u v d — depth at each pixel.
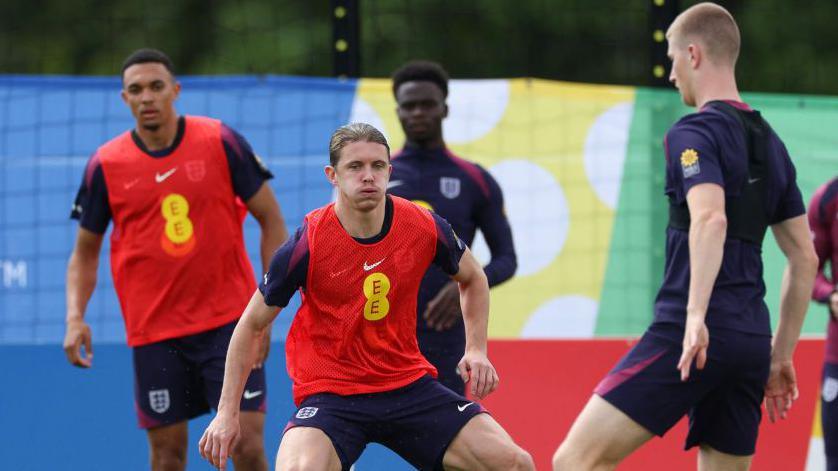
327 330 17.69
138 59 21.75
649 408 18.38
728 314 18.12
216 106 27.53
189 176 21.73
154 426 22.06
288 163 27.39
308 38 53.31
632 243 27.16
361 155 16.86
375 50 48.66
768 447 25.23
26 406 25.27
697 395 18.36
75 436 25.22
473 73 48.88
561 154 27.33
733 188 18.25
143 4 53.97
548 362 25.14
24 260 27.33
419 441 17.77
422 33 48.91
